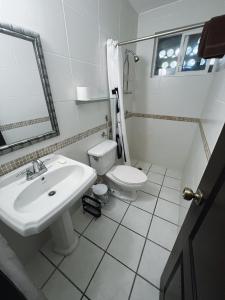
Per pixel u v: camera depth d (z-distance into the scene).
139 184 1.66
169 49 2.02
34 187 0.99
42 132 1.14
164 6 1.82
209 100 1.58
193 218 0.66
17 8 0.84
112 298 1.05
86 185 1.00
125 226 1.56
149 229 1.54
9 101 0.91
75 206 1.69
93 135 1.71
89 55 1.40
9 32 0.83
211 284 0.42
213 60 1.77
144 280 1.14
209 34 1.02
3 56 0.84
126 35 1.87
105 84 1.73
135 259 1.28
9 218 0.74
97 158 1.64
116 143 1.87
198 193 0.63
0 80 0.86
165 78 2.11
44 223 0.75
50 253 1.32
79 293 1.08
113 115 1.87
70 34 1.18
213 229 0.47
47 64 1.07
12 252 0.60
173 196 1.98
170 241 1.42
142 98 2.38
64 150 1.37
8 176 0.95
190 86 1.99
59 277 1.16
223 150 0.50
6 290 0.49
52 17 1.02
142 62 2.17
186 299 0.56
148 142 2.65
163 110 2.30
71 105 1.34
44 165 1.09
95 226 1.56
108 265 1.23
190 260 0.60
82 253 1.32
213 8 1.61
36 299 0.62
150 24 1.98
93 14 1.33
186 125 2.22
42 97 1.08
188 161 2.04
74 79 1.31
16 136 0.99
